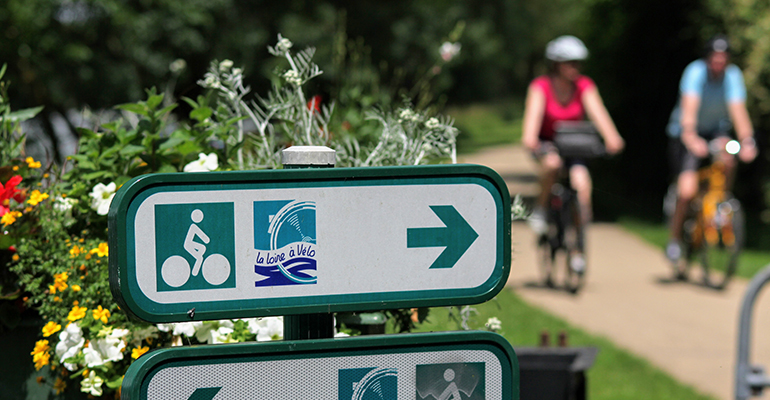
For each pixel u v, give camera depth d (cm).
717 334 803
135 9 1416
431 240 172
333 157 187
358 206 169
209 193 162
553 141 1004
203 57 1568
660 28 1734
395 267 171
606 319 859
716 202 1027
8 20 1189
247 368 164
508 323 750
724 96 1008
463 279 174
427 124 338
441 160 388
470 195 174
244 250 164
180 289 161
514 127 5766
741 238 1014
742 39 1484
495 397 176
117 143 317
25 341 290
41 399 290
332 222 168
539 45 6862
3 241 286
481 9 6031
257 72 1650
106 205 302
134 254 158
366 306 169
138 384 158
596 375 641
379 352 171
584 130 962
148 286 159
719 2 1529
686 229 1073
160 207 160
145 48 1387
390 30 2753
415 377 172
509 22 6216
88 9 1311
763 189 1562
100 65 1348
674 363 694
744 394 439
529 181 2323
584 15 1925
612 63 1825
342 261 168
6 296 280
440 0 2995
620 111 1825
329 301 168
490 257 175
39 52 1259
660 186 1819
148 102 317
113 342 277
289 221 166
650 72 1766
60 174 327
